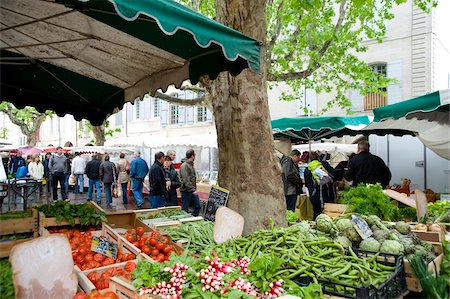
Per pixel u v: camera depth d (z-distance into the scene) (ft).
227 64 12.57
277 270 9.74
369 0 16.63
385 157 45.39
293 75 34.42
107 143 60.08
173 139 50.24
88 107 22.54
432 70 56.90
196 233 15.02
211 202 16.96
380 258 11.14
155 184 30.04
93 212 16.24
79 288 9.70
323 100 65.41
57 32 13.71
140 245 13.58
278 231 12.15
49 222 15.16
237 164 16.20
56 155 48.14
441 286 9.40
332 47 36.17
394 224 14.66
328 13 32.71
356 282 9.47
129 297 8.77
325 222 13.32
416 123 25.38
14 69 18.16
